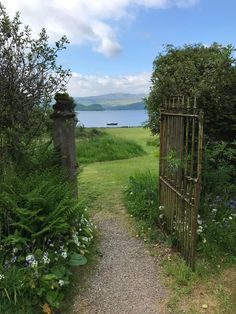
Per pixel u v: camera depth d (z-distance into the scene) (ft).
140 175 14.78
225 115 12.10
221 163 11.97
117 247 10.24
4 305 6.92
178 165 9.29
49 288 7.36
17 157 10.44
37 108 10.66
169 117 10.28
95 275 8.71
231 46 11.87
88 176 19.26
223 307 7.38
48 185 9.39
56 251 8.38
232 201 11.04
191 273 8.55
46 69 10.41
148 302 7.66
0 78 9.62
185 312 7.27
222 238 9.64
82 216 10.37
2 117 9.82
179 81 12.69
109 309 7.45
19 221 8.45
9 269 7.47
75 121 11.67
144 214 11.94
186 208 9.04
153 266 9.12
